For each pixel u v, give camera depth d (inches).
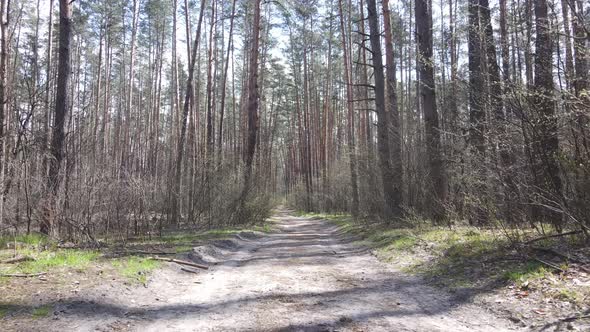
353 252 446.9
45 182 395.5
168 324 194.7
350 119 1099.3
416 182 504.4
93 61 1601.9
